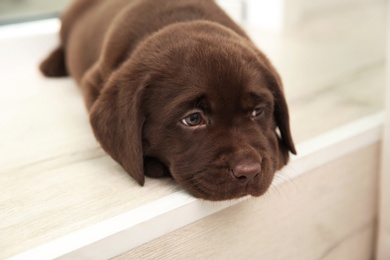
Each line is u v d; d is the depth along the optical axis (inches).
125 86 16.9
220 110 16.4
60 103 22.8
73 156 18.6
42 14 30.4
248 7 33.9
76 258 14.6
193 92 16.2
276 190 18.1
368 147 20.9
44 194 16.5
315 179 19.3
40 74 26.5
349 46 29.7
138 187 16.7
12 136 20.0
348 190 20.9
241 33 20.1
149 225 15.5
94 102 18.1
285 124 18.0
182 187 16.7
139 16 19.7
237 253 17.9
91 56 22.1
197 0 20.6
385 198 21.7
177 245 16.3
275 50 28.7
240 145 16.0
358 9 40.4
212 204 16.6
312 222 19.9
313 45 29.8
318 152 18.9
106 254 15.0
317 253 20.7
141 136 16.9
